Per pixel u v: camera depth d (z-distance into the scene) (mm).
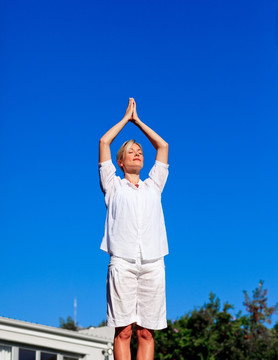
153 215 4949
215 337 28984
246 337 29250
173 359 28766
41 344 20344
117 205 4922
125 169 5195
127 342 4816
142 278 4844
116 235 4848
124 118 5320
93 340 22078
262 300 29750
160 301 4848
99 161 5129
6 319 19250
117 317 4742
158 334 29234
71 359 21375
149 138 5379
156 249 4871
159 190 5234
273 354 29219
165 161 5328
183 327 29609
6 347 19453
